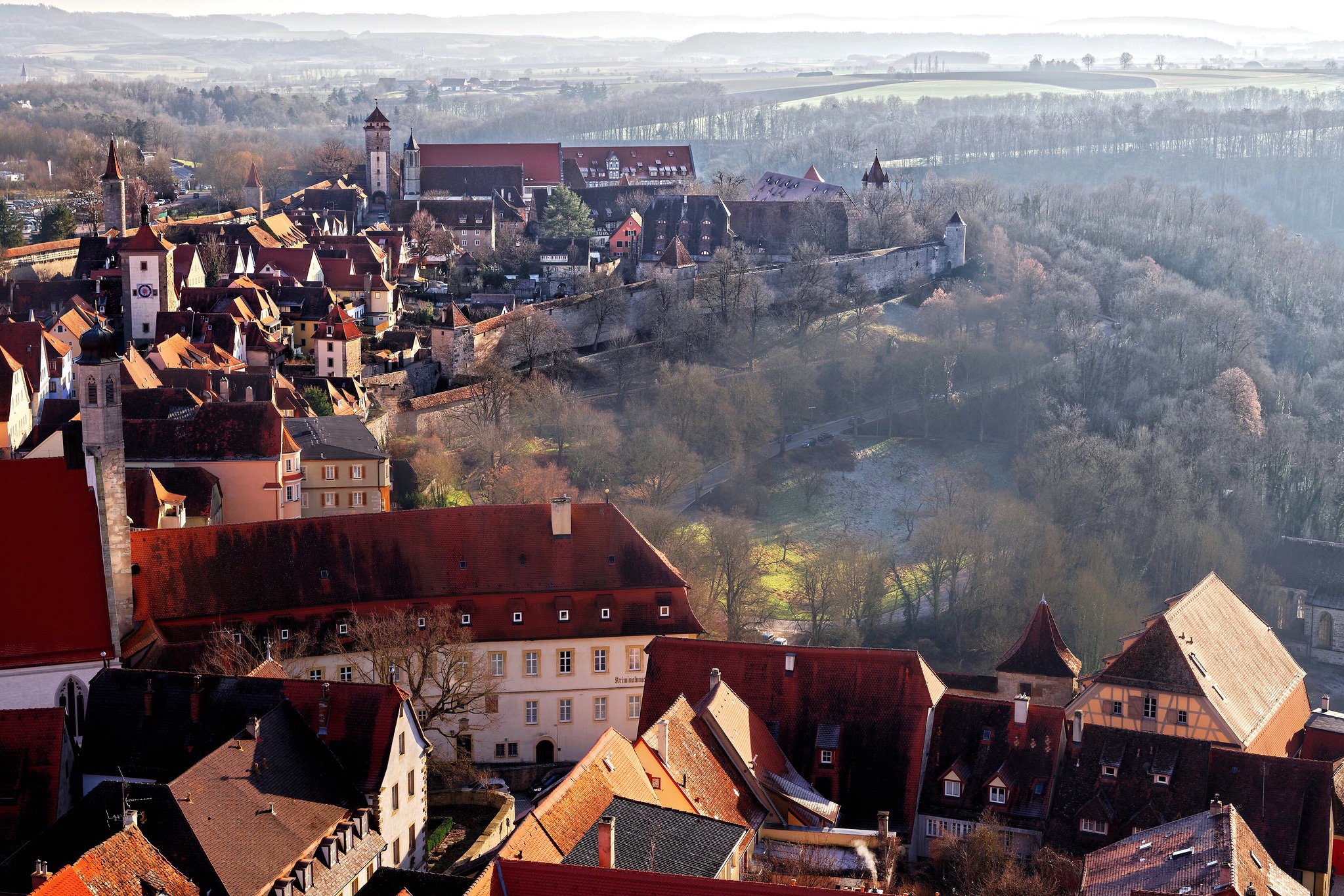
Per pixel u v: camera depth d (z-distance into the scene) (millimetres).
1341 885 133375
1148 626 157875
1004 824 136125
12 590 133000
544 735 156375
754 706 140750
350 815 112938
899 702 139375
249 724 112125
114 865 93562
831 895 87188
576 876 89438
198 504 182500
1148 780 135500
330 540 154000
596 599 157000
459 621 154125
